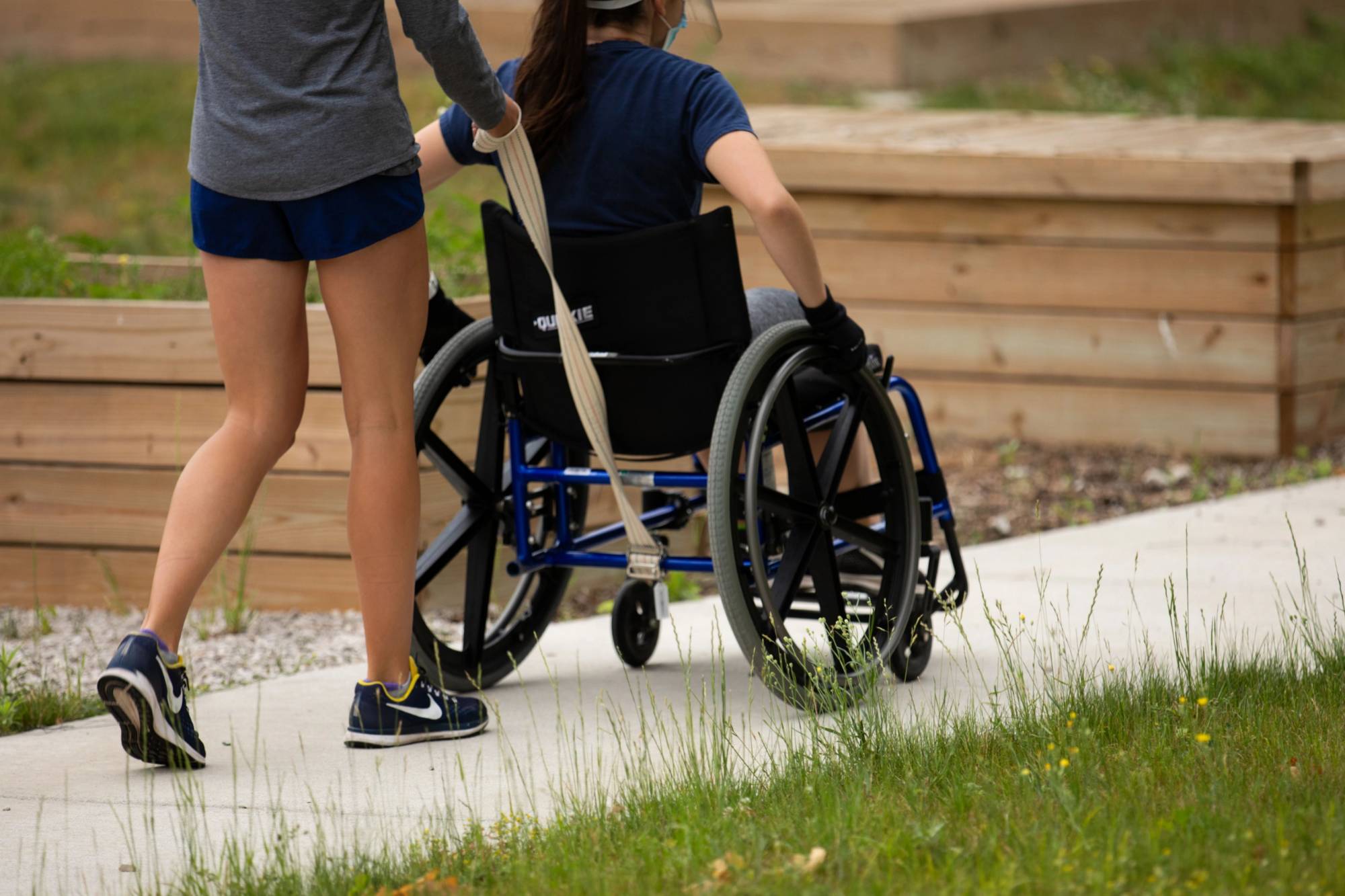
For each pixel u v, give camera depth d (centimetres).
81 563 1623
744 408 1078
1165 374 2098
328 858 829
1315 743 930
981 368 2189
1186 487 1975
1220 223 2042
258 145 991
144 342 1577
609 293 1102
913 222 2194
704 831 829
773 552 1206
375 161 1002
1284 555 1571
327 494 1541
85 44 6222
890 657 1186
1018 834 792
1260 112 5447
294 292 1039
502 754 1005
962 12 5584
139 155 4625
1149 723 981
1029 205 2133
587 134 1102
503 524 1231
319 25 993
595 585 1666
